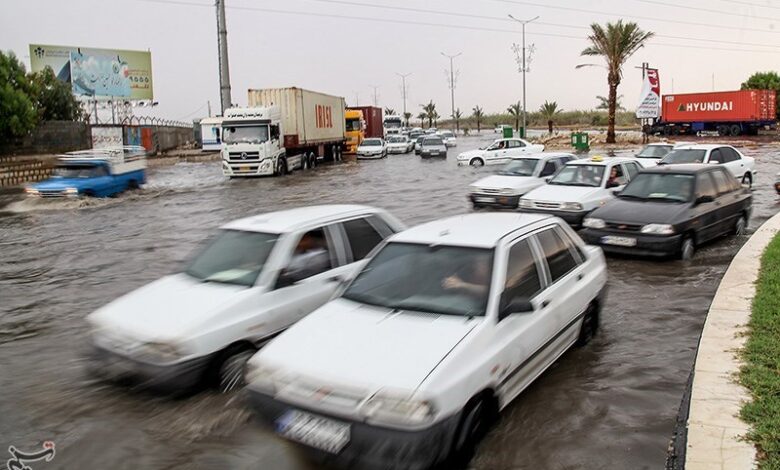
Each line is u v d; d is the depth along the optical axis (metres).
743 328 6.71
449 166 36.47
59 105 48.88
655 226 10.84
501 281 5.35
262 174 31.55
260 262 6.55
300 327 5.25
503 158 35.50
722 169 12.87
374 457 4.24
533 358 5.57
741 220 13.13
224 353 5.88
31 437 5.29
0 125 37.34
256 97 34.56
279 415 4.61
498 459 4.71
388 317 5.18
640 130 80.44
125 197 24.92
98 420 5.51
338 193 24.12
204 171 39.53
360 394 4.33
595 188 14.21
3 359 7.34
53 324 8.88
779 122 69.50
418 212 18.48
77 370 6.83
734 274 9.04
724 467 4.17
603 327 7.66
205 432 5.20
